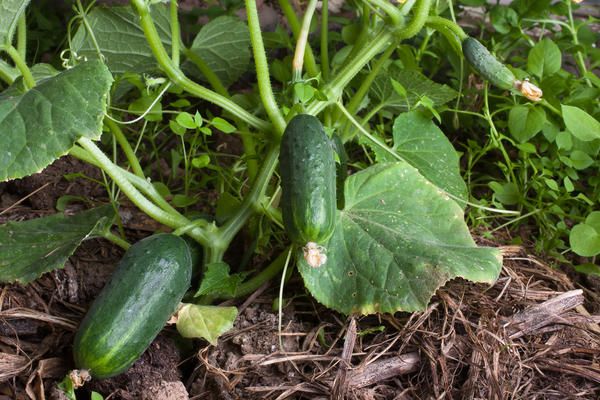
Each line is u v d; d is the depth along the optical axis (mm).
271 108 922
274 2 1361
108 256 987
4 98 818
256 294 955
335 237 913
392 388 891
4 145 780
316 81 963
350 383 875
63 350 893
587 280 1038
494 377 875
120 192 1090
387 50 1024
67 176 1058
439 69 1315
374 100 1146
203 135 1169
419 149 1034
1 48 867
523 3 1245
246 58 1186
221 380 870
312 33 1323
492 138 1109
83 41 1113
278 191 991
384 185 944
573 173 1107
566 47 1243
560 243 1060
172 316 872
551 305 949
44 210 1072
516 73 1146
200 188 1124
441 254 890
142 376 862
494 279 881
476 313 942
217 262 910
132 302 826
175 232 902
